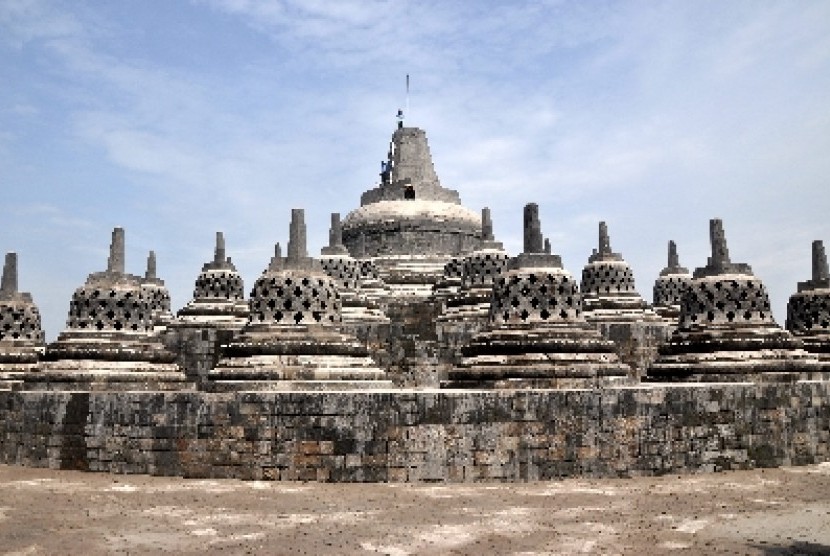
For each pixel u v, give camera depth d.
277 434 22.16
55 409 25.30
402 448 21.66
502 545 14.11
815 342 37.81
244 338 28.33
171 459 23.05
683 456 23.19
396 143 61.78
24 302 38.06
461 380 28.06
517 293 29.11
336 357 27.88
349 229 58.00
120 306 32.53
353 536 14.90
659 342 40.59
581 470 22.14
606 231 47.53
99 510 17.67
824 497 19.02
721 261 33.12
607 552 13.54
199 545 14.23
